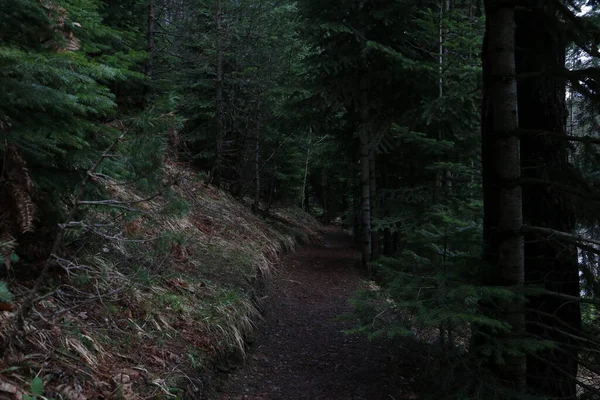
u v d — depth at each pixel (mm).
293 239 14352
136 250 5121
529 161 4016
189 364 3857
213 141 12734
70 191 3572
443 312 3393
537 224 3996
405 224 9094
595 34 3508
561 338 3873
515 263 3717
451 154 8844
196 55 12250
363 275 10820
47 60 2965
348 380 4598
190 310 4801
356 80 10672
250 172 14125
